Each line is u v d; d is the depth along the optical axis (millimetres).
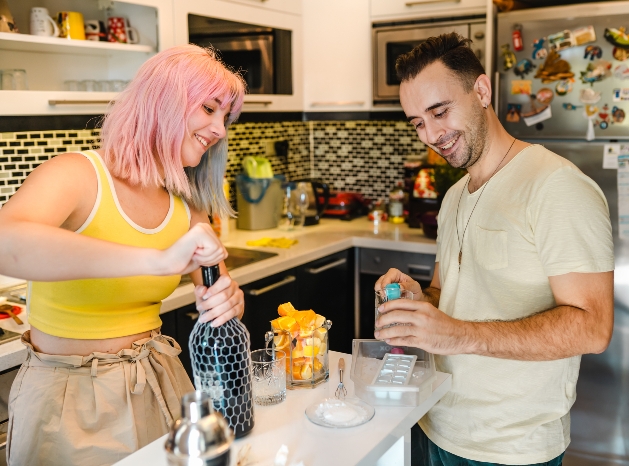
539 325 1265
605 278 1292
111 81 2314
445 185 3059
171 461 783
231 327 1104
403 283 1562
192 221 1525
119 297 1319
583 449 2758
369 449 1078
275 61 3178
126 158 1314
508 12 2668
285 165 3814
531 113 2670
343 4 3271
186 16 2535
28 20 2107
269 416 1206
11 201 1122
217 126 1380
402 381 1286
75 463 1271
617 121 2514
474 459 1451
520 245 1383
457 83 1394
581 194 1312
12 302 2123
